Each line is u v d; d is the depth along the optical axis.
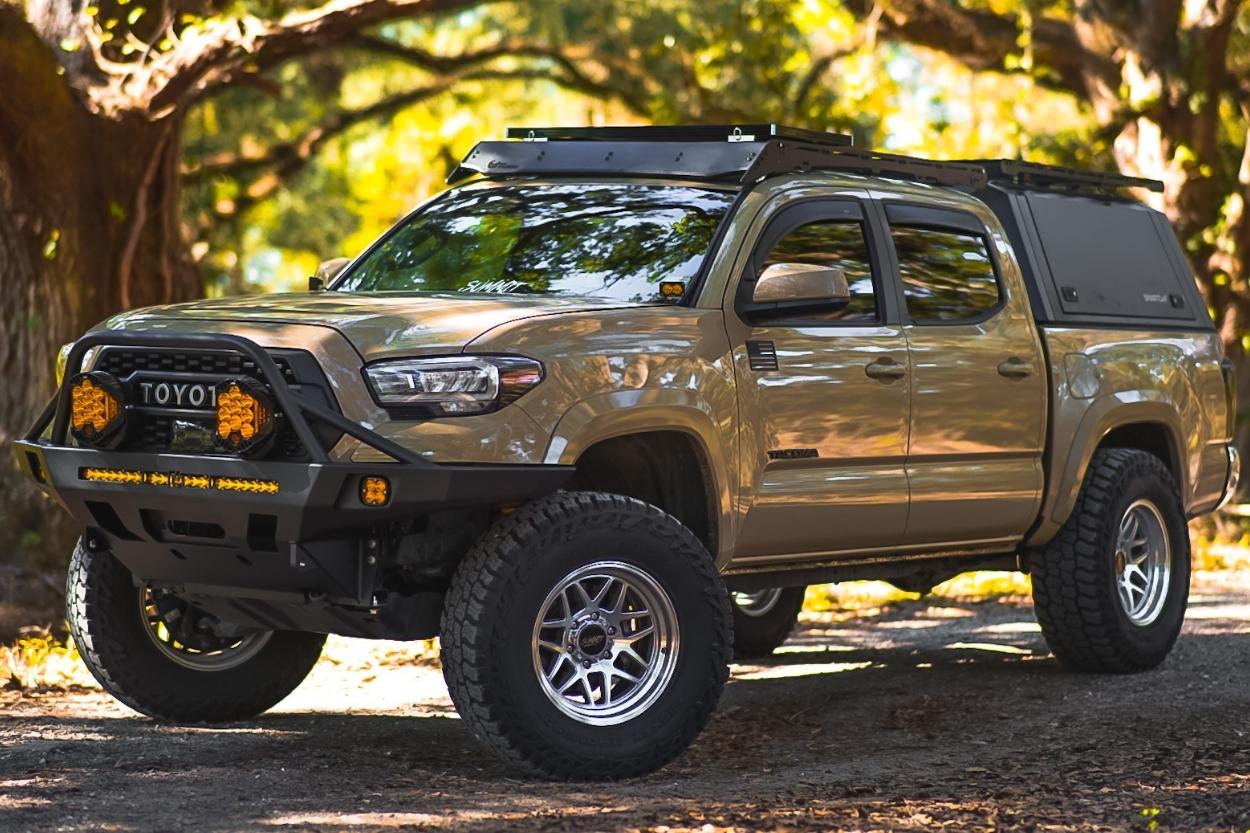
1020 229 9.00
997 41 19.38
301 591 6.50
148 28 13.72
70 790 6.25
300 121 28.36
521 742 6.30
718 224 7.34
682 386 6.79
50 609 12.16
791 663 9.91
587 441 6.45
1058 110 28.19
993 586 13.59
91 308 13.48
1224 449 10.11
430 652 9.98
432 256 7.82
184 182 22.53
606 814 5.91
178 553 6.59
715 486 6.97
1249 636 10.62
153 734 7.38
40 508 13.43
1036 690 8.82
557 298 7.01
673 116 20.34
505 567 6.24
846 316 7.70
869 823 5.89
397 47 23.31
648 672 6.63
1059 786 6.54
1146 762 6.99
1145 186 10.14
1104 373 9.03
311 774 6.59
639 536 6.52
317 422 6.11
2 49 12.12
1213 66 18.78
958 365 8.09
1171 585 9.44
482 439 6.19
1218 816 6.06
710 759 7.06
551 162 8.05
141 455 6.38
